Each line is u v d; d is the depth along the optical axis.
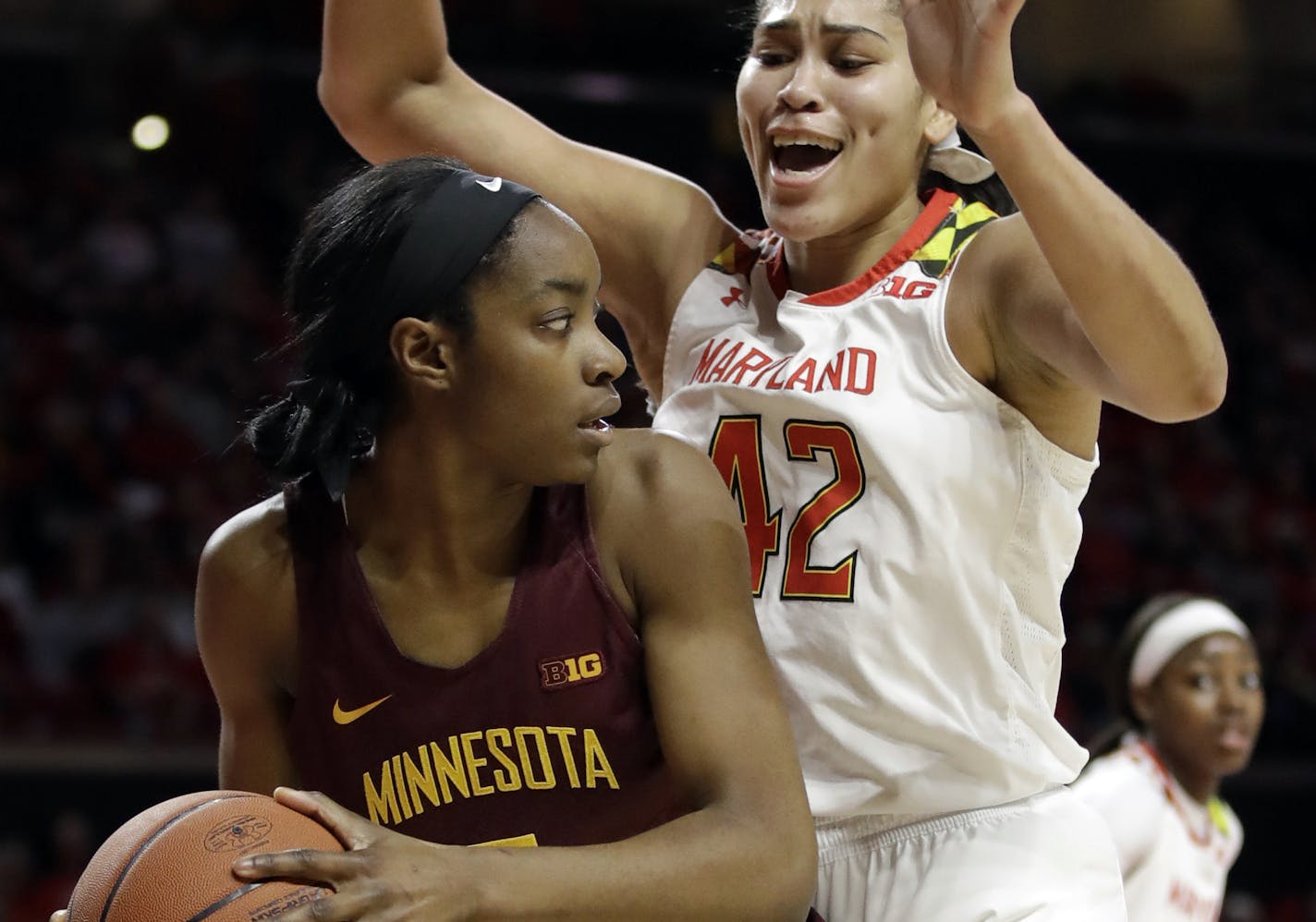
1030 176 2.28
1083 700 10.89
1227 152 16.64
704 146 15.16
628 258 3.18
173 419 11.56
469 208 2.23
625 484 2.36
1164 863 5.18
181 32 15.23
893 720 2.72
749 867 2.12
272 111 14.92
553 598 2.31
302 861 2.00
